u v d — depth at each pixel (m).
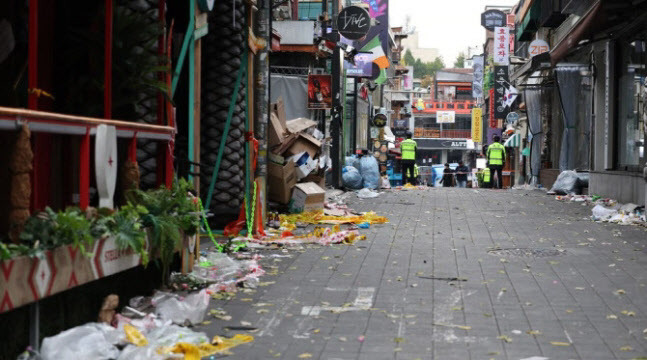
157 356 5.03
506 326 6.29
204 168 11.90
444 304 7.12
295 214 14.73
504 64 46.34
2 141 5.00
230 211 12.05
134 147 6.50
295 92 23.30
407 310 6.89
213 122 11.74
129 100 7.10
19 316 4.96
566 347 5.65
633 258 9.88
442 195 22.58
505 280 8.34
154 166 7.98
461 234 12.55
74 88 7.13
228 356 5.43
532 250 10.65
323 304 7.10
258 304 7.07
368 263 9.46
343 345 5.73
